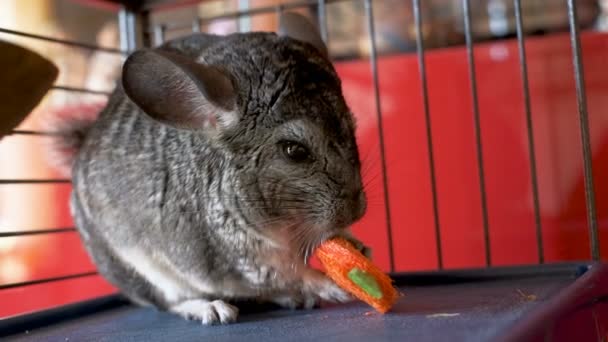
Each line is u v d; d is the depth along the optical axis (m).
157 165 0.57
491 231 0.75
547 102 0.73
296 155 0.55
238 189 0.55
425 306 0.54
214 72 0.54
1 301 0.80
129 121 0.59
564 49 0.72
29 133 0.65
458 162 0.75
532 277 0.60
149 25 0.76
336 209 0.55
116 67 0.79
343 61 0.80
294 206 0.55
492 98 0.74
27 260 0.81
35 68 0.60
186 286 0.59
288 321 0.55
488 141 0.75
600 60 0.71
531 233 0.74
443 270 0.63
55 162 0.67
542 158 0.73
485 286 0.59
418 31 0.67
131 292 0.63
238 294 0.58
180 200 0.57
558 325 0.46
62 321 0.63
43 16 0.84
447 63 0.75
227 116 0.56
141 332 0.56
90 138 0.62
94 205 0.61
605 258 0.72
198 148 0.56
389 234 0.68
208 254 0.57
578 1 0.76
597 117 0.72
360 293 0.53
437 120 0.76
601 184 0.72
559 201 0.73
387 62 0.77
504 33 0.78
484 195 0.65
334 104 0.56
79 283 0.80
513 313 0.49
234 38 0.59
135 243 0.59
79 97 0.78
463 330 0.47
